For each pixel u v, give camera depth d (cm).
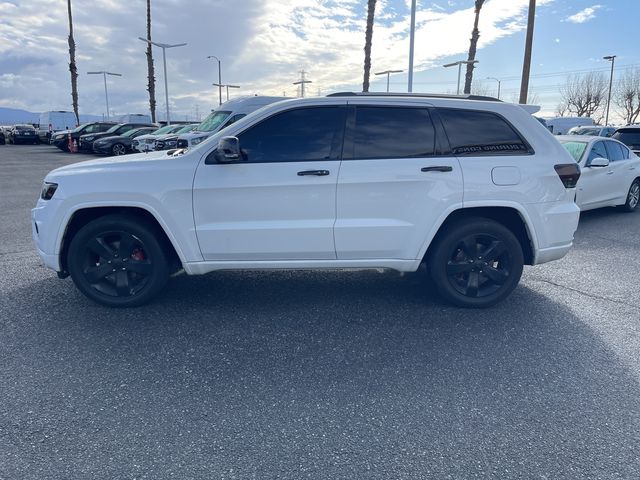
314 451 248
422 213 412
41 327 396
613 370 331
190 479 228
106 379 316
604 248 675
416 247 418
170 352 354
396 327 401
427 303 456
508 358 348
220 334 385
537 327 402
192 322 409
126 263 429
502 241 429
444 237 427
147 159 424
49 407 284
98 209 423
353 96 418
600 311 438
